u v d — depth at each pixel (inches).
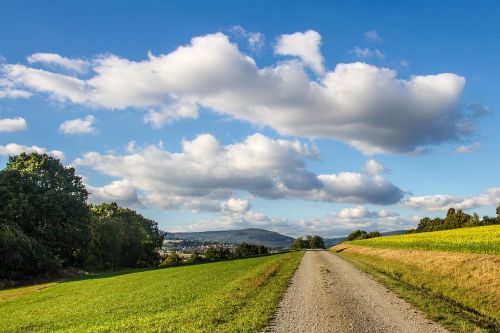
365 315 623.2
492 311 682.8
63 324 710.5
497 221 5236.2
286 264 1808.6
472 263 1109.7
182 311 704.4
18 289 1716.3
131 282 1453.0
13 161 2728.8
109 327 609.0
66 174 2851.9
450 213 5969.5
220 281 1186.0
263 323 574.6
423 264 1366.9
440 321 574.2
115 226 3688.5
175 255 5083.7
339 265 1721.2
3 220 2230.6
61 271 2348.7
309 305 722.2
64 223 2568.9
